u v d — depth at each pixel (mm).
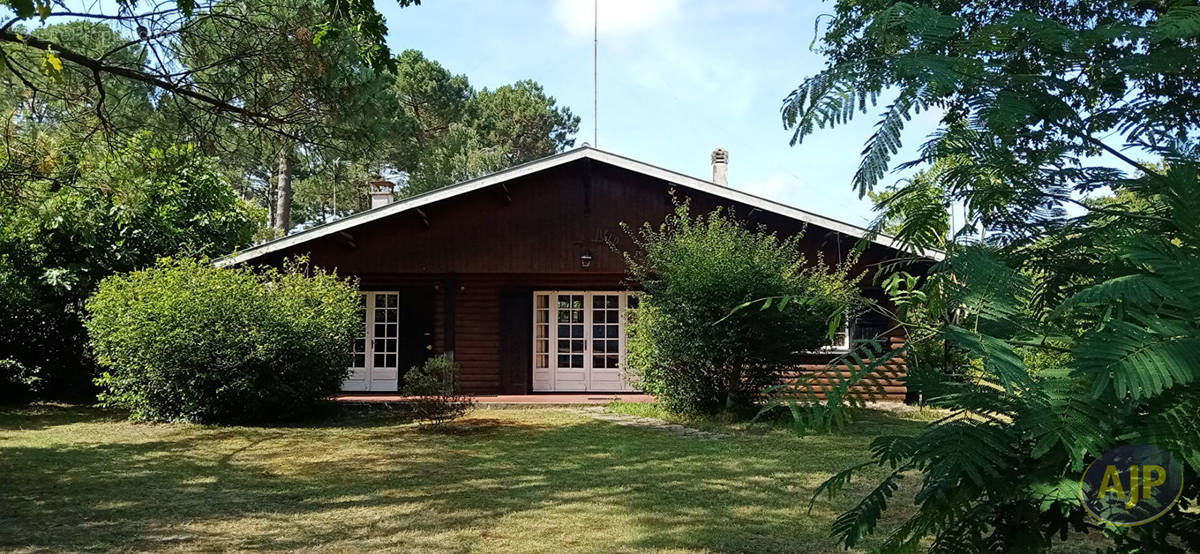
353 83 7652
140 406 10570
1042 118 1321
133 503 5730
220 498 5902
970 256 1293
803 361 10508
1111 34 1241
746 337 10016
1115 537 1238
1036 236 1442
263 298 10484
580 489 6203
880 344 1301
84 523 5133
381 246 13297
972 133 1332
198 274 10555
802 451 8055
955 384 1169
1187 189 1161
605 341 14086
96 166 7707
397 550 4488
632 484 6398
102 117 7398
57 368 12758
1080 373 950
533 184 13344
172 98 7457
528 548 4516
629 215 13250
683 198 13141
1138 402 1014
